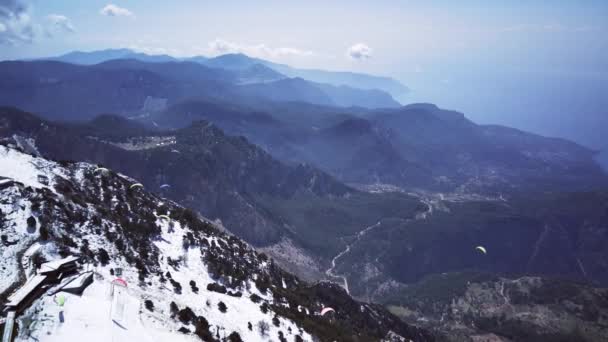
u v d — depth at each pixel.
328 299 166.38
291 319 106.81
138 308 68.69
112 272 80.56
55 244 79.00
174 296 84.88
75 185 119.19
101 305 64.12
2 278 64.69
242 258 145.00
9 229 77.69
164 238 120.69
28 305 58.12
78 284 67.00
